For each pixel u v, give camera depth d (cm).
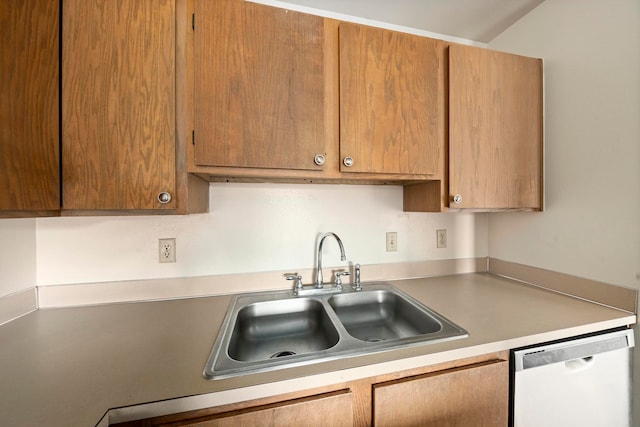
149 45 82
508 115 122
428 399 73
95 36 79
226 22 89
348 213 140
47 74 74
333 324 96
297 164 95
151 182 83
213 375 63
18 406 54
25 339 82
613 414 93
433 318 97
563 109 121
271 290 128
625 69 100
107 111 80
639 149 97
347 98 101
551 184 127
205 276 122
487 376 78
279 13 94
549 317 95
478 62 117
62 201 77
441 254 156
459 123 114
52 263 109
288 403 64
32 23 73
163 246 118
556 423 85
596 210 110
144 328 90
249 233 127
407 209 144
